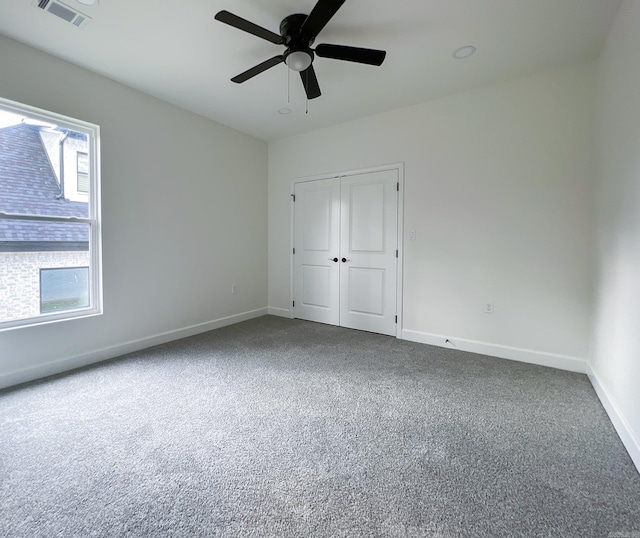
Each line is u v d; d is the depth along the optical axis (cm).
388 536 114
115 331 296
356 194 385
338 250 405
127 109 298
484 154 300
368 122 370
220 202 396
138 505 127
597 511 125
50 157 259
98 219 283
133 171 305
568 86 263
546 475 145
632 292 167
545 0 192
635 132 168
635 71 171
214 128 384
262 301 468
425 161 333
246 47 241
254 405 208
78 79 265
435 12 203
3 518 121
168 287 341
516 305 291
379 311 375
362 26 216
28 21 211
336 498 132
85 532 115
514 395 224
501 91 290
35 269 254
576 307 266
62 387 232
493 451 163
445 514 124
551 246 274
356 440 171
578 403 212
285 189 450
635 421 157
